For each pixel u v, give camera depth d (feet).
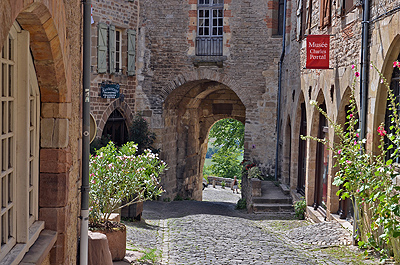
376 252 26.35
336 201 35.88
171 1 61.98
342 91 32.99
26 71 14.10
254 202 50.52
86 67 19.71
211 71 62.44
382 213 21.62
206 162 245.45
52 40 14.61
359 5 29.32
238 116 75.87
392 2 24.36
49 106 16.52
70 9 17.19
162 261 27.50
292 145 51.65
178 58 62.39
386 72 25.53
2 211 12.99
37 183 16.53
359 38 29.55
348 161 24.84
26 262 13.56
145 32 62.28
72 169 18.25
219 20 62.90
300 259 27.02
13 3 9.70
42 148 16.69
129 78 60.39
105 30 54.70
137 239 32.42
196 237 33.94
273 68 61.52
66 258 17.25
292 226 39.78
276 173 60.70
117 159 29.96
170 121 66.44
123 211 39.73
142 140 60.39
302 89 46.68
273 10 61.21
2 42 8.93
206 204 56.65
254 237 34.19
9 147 13.82
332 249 28.63
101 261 21.98
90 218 27.07
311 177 43.29
